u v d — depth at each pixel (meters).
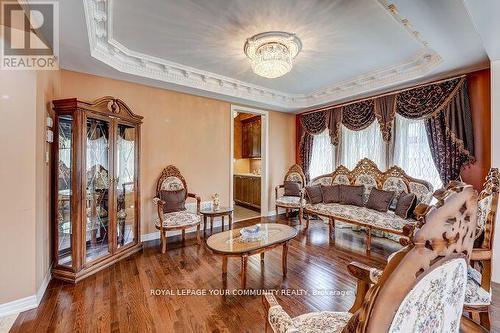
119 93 3.62
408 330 0.64
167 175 3.99
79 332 1.80
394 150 4.05
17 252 2.07
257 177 6.22
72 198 2.62
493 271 2.52
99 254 2.93
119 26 2.54
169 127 4.14
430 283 0.65
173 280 2.60
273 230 2.88
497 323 1.89
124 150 3.33
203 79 4.03
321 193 4.46
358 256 3.25
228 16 2.36
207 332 1.81
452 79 3.28
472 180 3.20
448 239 0.67
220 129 4.77
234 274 2.74
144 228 3.88
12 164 2.07
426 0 1.83
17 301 2.05
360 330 0.61
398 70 3.54
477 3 1.69
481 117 3.12
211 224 4.25
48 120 2.52
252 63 3.00
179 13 2.31
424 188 3.44
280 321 1.00
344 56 3.20
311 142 5.64
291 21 2.43
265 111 5.49
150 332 1.80
